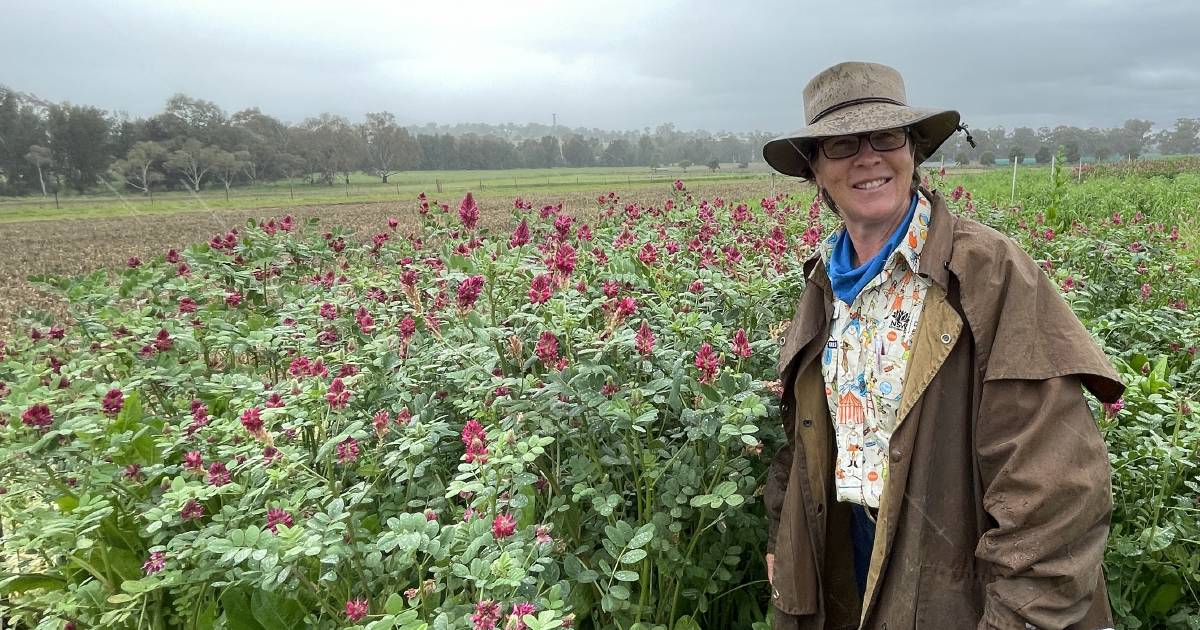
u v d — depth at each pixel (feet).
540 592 7.51
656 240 21.45
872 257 6.71
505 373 10.52
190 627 9.30
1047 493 5.22
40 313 18.28
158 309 16.98
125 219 105.70
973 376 5.96
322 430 9.83
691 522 9.93
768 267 15.71
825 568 7.55
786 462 8.06
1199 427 8.78
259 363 15.79
